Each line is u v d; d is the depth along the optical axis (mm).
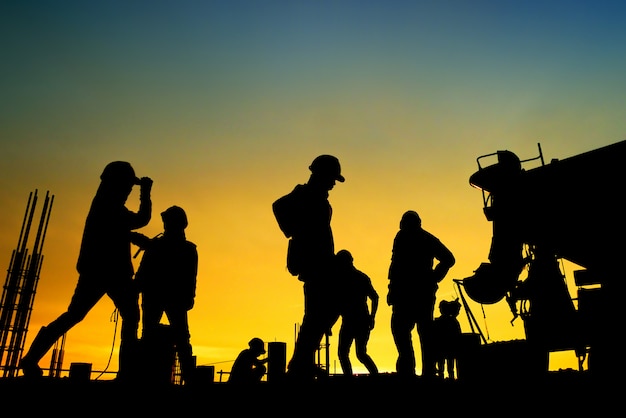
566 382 4750
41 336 5531
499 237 9805
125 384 4441
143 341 5531
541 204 9641
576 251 9711
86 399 4223
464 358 5570
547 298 8500
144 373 5352
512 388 4762
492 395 4719
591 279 9523
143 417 4254
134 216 6535
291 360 5340
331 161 5992
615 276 9000
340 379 5203
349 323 9109
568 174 9617
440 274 7523
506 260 9484
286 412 4469
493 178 10234
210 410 4395
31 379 4824
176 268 7184
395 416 4520
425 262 7555
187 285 7227
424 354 7328
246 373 8531
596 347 7484
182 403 4363
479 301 9406
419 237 7734
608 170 9266
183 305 7125
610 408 4523
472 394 4684
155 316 7094
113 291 6070
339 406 4535
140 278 7230
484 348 5543
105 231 6176
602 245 9273
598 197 9273
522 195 9820
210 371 6648
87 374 5652
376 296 9484
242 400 4473
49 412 4121
